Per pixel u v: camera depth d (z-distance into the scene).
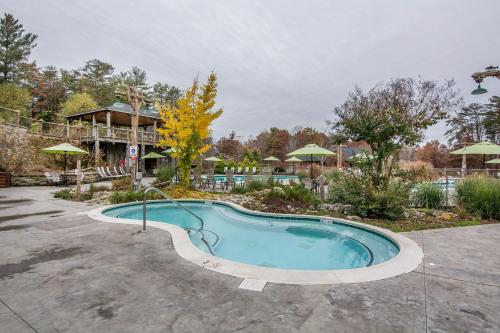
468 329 2.22
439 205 8.50
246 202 9.94
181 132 12.09
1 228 5.57
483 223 6.59
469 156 31.56
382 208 7.20
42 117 30.30
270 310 2.49
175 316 2.37
